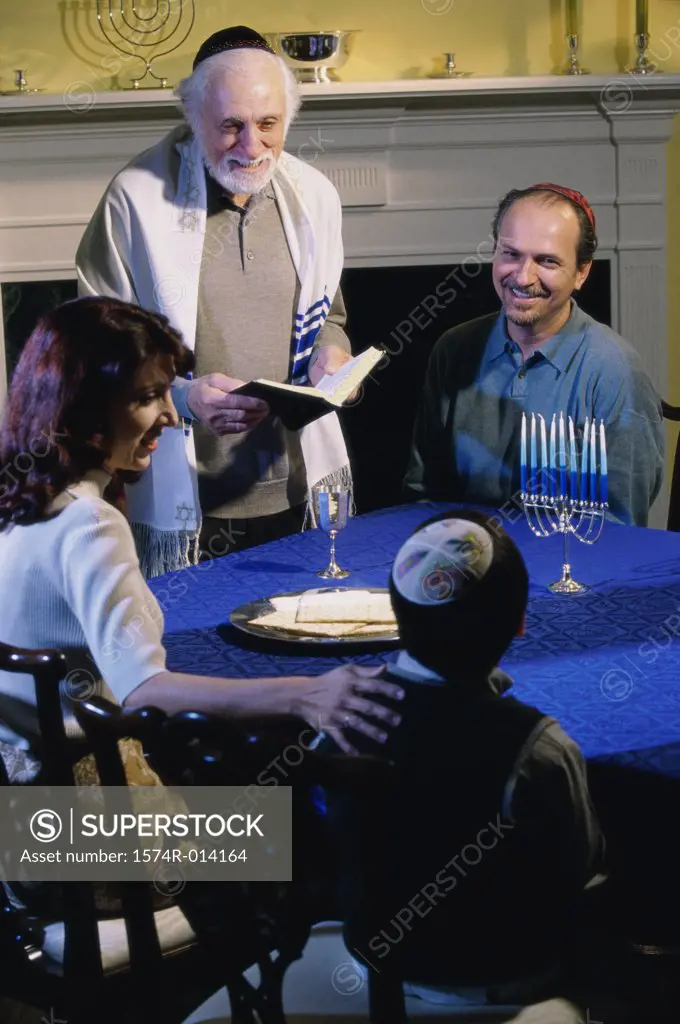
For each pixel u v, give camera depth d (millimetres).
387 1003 1313
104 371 1534
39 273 4172
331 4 4137
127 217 2801
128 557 1496
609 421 2514
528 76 4016
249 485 2873
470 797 1271
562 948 1352
